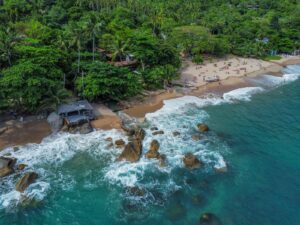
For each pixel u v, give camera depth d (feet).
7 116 153.38
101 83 171.01
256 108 190.49
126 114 170.81
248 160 126.41
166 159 123.13
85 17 304.71
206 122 164.96
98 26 217.77
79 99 177.37
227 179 112.37
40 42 212.02
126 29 292.40
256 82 250.98
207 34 339.77
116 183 107.96
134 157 121.80
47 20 295.48
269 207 98.12
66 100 167.43
